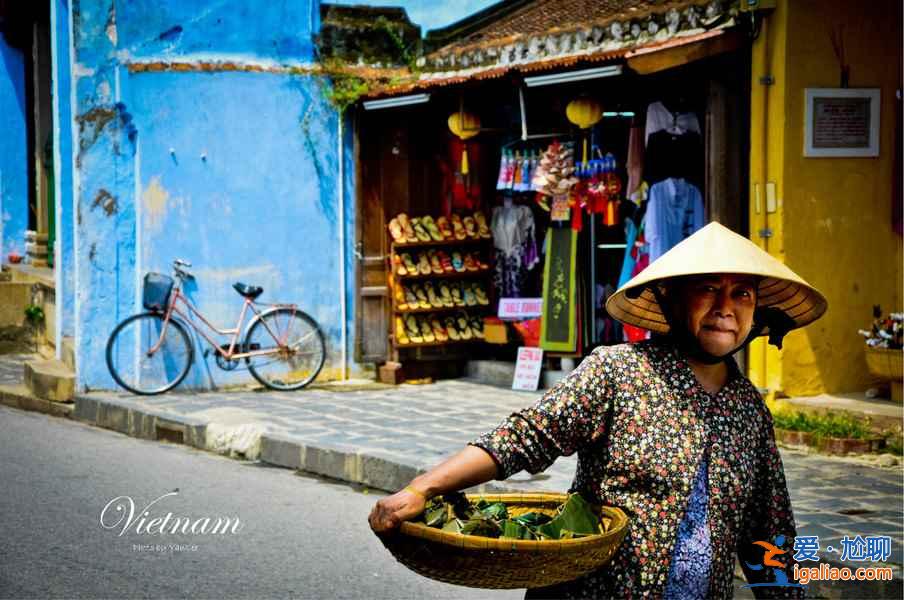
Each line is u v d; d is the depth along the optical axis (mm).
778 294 3400
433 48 12953
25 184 17812
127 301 11766
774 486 3170
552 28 11898
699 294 3070
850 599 5723
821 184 9305
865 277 9477
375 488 8383
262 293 12273
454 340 12391
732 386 3127
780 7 9125
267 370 12031
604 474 3055
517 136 11875
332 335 12562
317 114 12469
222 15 12000
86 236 11539
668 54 9141
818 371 9406
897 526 6531
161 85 11758
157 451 9680
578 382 3051
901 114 9461
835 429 8594
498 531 2969
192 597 5766
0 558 6352
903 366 8914
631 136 10516
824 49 9250
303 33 12375
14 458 9148
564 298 11406
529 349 11742
